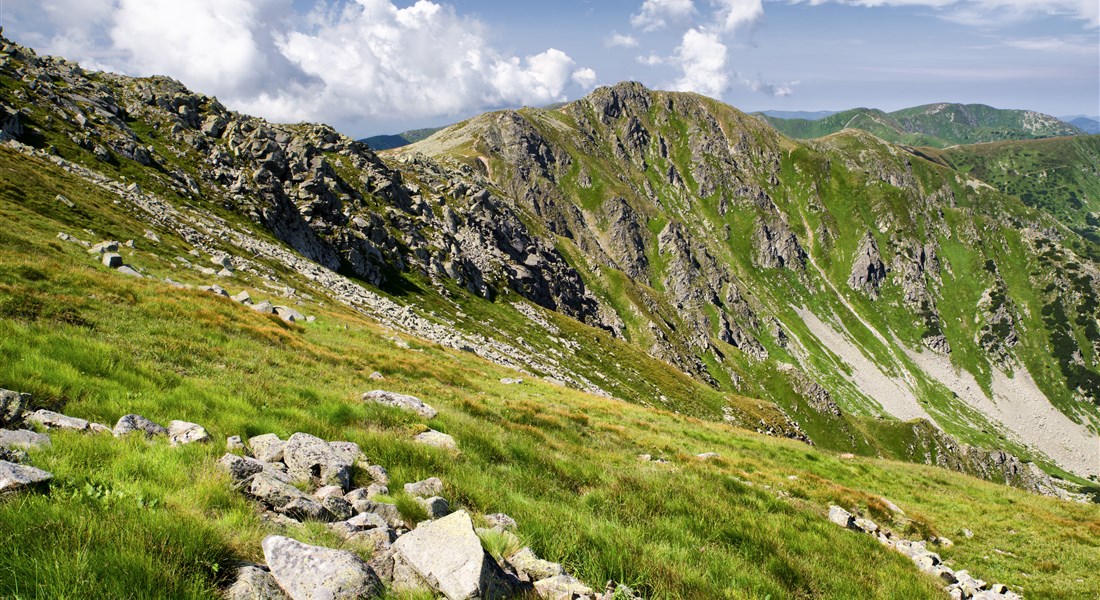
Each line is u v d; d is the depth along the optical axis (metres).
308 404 14.58
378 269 94.88
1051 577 17.91
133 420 9.31
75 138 65.06
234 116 103.56
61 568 4.64
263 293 43.44
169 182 69.44
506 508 9.68
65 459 6.95
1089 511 28.06
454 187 167.88
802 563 11.21
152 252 43.16
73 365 11.84
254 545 5.96
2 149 48.59
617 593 6.87
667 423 33.62
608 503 11.89
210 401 12.30
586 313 191.12
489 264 138.88
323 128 134.25
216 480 7.32
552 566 7.04
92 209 45.44
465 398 22.70
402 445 11.59
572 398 36.25
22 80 71.38
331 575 5.22
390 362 28.19
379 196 122.75
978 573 17.59
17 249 25.48
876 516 20.94
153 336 17.44
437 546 6.35
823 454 34.03
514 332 104.56
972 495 29.39
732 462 24.70
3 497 5.50
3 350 11.30
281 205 84.25
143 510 5.93
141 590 4.62
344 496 8.47
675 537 10.55
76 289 19.92
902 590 11.46
